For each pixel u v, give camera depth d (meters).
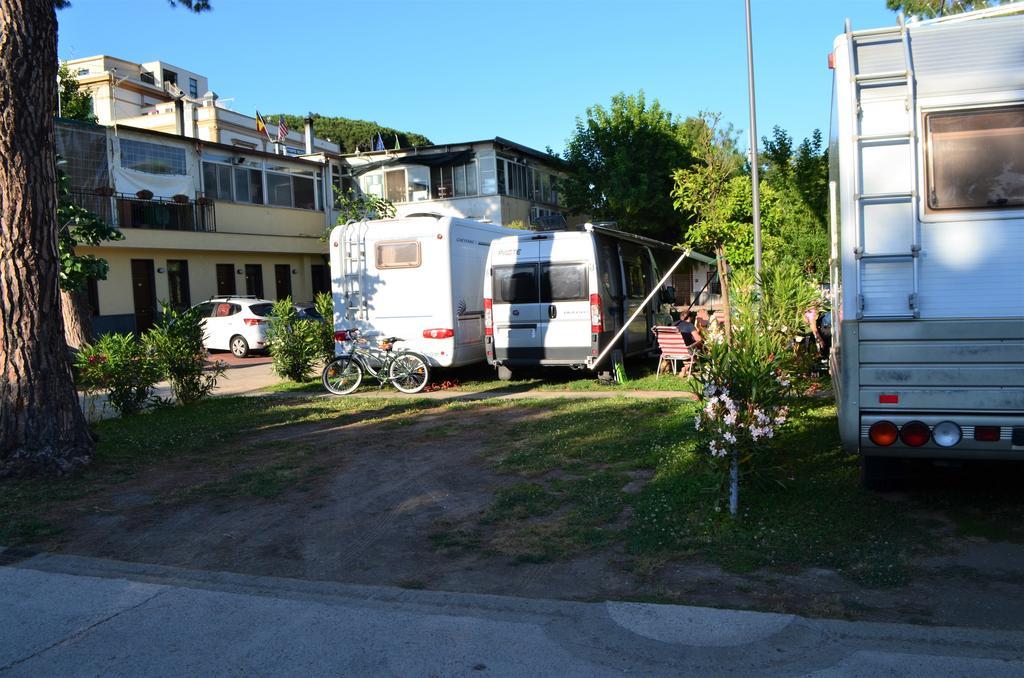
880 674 3.50
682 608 4.20
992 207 4.77
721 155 17.12
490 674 3.65
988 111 4.78
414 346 13.21
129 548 5.68
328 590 4.75
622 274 14.38
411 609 4.41
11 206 7.63
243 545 5.67
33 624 4.39
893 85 4.89
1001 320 4.78
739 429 5.63
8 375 7.66
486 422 9.98
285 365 15.13
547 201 34.78
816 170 19.52
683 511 5.81
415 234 13.10
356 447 8.79
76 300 18.00
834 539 5.16
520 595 4.59
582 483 6.77
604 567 4.95
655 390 12.24
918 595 4.32
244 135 39.66
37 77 7.81
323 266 31.28
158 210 23.98
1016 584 4.42
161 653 3.98
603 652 3.81
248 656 3.92
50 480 7.55
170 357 12.35
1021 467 6.58
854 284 4.98
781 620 4.01
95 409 12.46
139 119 38.19
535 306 13.02
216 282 26.33
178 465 8.19
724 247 14.93
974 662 3.57
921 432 4.92
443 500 6.55
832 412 9.20
